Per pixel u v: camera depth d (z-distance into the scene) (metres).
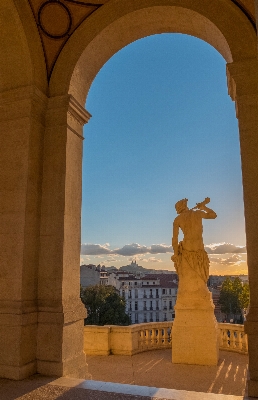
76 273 9.29
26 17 9.25
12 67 9.27
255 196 7.37
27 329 8.07
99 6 9.70
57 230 8.82
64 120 9.34
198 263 14.02
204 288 13.84
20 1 9.16
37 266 8.77
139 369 12.34
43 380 7.52
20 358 7.74
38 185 9.08
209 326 13.14
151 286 137.50
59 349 8.09
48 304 8.48
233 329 14.90
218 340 13.89
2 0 8.88
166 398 6.32
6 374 7.69
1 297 8.23
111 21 9.56
